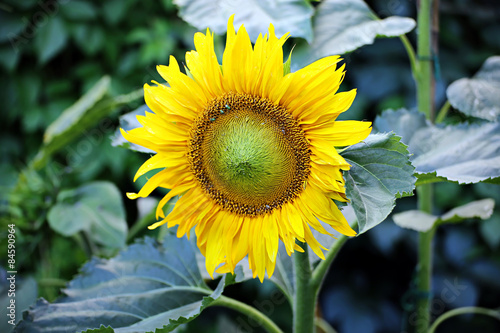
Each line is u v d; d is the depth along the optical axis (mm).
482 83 913
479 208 900
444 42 1737
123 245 1050
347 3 893
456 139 857
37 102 1819
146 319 800
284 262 876
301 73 685
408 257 1712
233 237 735
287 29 835
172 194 734
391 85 1643
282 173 709
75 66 1855
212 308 1706
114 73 1801
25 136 1830
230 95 716
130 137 721
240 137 710
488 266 1601
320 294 1752
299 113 701
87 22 1754
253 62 700
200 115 722
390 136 697
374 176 689
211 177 730
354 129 679
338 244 797
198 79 713
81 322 791
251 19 850
